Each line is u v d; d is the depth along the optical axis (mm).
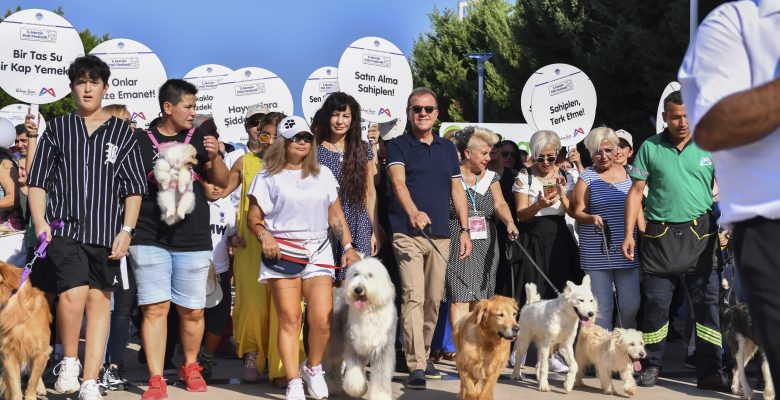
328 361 6273
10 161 7027
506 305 5699
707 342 6746
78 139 5523
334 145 6590
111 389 6328
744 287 2801
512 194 8234
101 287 5574
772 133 2691
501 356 5871
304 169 5812
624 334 6473
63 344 5508
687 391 6742
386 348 5797
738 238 2791
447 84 34969
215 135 6352
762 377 6789
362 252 6492
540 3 24203
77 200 5453
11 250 6848
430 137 6867
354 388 5758
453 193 6898
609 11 22094
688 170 6656
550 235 7727
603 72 21953
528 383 7020
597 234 7156
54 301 6758
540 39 24859
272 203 5785
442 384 6719
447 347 8055
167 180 5652
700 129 2643
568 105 10391
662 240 6734
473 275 7129
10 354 5352
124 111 7543
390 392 5840
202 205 6008
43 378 6664
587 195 7297
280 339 5809
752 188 2734
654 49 20188
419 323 6535
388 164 6707
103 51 9906
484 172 7445
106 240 5488
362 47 9500
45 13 9031
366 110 9516
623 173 7430
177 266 5949
